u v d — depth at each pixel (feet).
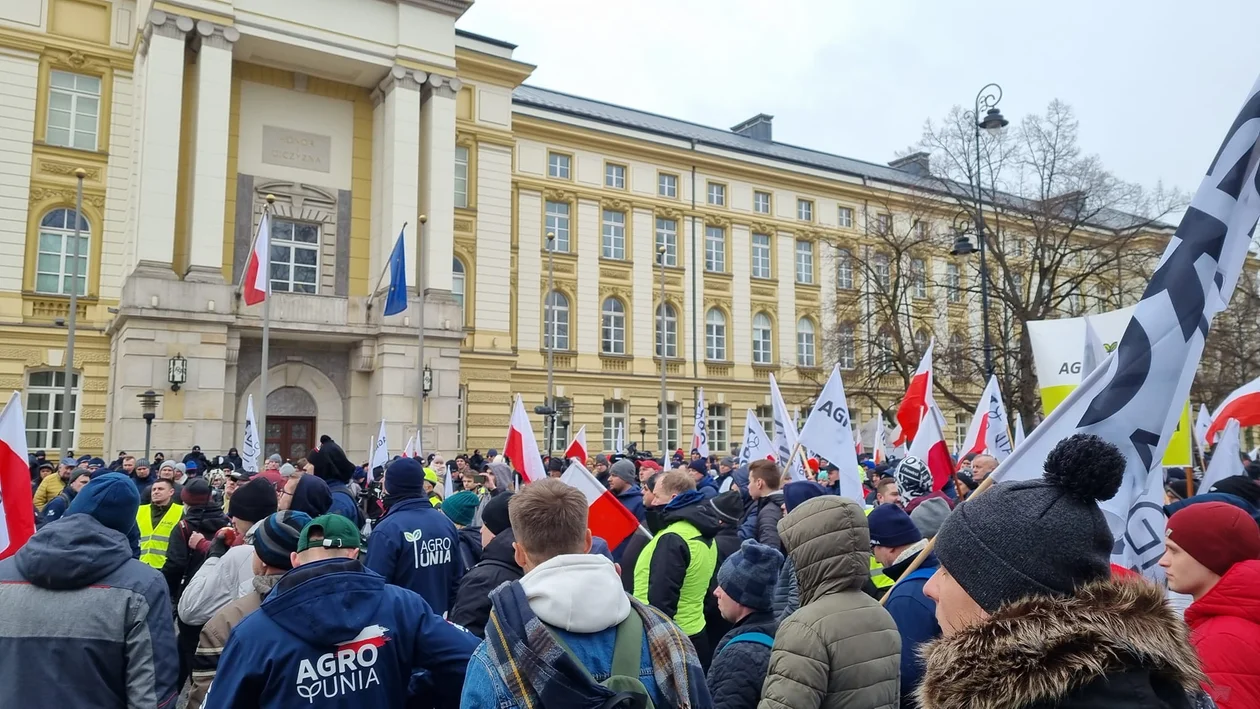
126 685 11.90
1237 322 86.84
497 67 115.24
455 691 10.51
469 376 110.22
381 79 100.83
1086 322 19.49
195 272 84.69
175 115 84.89
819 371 147.74
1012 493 6.04
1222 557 10.34
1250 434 120.06
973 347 95.50
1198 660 5.20
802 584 11.13
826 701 10.26
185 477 45.19
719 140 164.04
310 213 98.32
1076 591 5.47
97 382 89.81
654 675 8.66
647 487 30.12
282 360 93.97
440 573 17.94
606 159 133.49
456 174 112.98
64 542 11.88
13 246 86.89
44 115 89.61
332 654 9.84
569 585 8.59
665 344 122.31
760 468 24.90
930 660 5.71
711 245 143.02
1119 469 5.89
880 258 119.44
